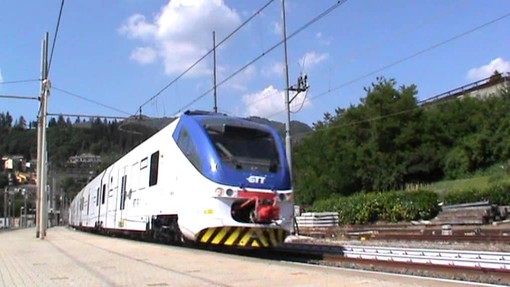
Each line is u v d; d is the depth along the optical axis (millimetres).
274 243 14711
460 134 55750
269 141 15688
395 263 12680
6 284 9844
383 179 55625
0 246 20922
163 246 18266
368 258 13766
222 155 14773
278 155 15508
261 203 14414
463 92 63031
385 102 56562
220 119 15898
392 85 57656
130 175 23062
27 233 41844
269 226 14359
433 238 19188
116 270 11445
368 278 9633
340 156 57938
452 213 29422
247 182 14508
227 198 14289
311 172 59969
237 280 9430
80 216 46531
